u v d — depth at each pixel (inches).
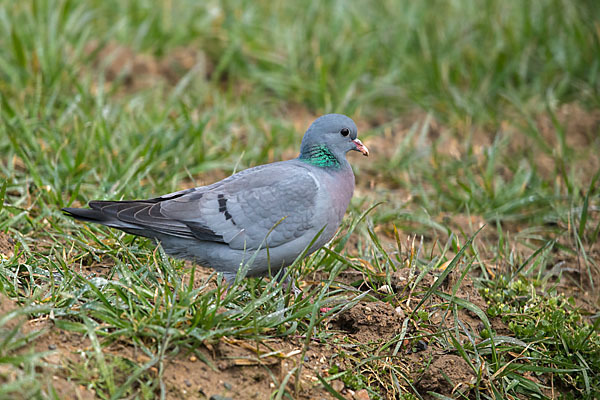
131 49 626.8
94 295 315.3
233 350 302.5
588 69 649.0
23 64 553.0
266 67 639.1
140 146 476.4
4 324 278.1
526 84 649.6
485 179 499.2
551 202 491.5
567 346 359.6
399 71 630.5
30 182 435.5
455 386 329.1
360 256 404.8
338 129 362.0
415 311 350.3
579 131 591.8
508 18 684.7
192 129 497.0
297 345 323.0
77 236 381.7
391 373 328.2
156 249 347.6
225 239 330.6
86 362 277.9
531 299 381.1
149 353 287.7
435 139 588.7
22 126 462.3
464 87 639.8
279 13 687.1
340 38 658.2
